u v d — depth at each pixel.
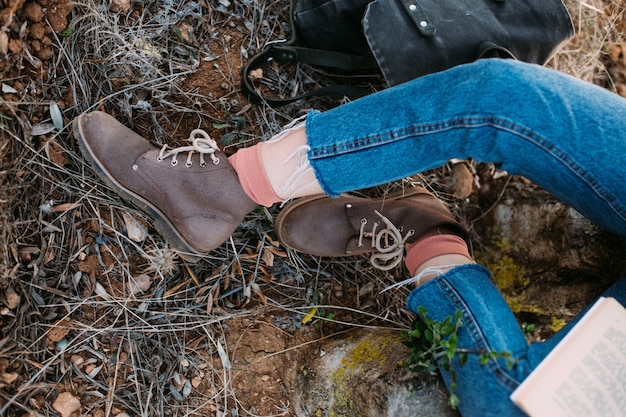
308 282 1.53
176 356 1.39
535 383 0.99
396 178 1.20
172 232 1.31
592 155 1.06
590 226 1.47
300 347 1.49
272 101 1.50
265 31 1.55
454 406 1.06
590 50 1.82
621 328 1.05
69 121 1.34
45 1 1.30
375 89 1.63
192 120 1.48
